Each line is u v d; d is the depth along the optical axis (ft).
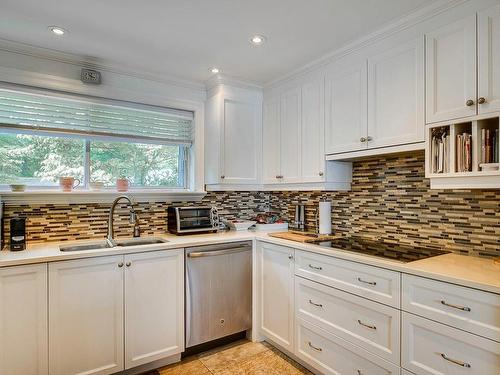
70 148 8.48
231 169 9.54
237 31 6.77
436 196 6.79
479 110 5.15
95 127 8.65
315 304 7.04
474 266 5.30
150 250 7.33
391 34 6.48
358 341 6.10
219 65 8.58
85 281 6.61
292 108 9.02
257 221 10.32
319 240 7.96
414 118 6.07
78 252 6.57
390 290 5.57
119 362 6.96
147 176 9.59
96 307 6.72
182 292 7.76
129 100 8.90
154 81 9.25
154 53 7.84
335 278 6.59
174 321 7.64
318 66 8.18
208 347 8.42
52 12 6.03
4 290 5.86
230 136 9.52
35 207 7.76
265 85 9.95
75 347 6.51
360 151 7.11
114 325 6.91
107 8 5.91
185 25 6.53
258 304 8.78
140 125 9.30
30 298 6.09
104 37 7.02
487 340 4.35
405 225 7.37
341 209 8.89
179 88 9.65
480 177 5.15
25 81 7.55
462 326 4.61
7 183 7.74
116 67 8.57
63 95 8.05
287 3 5.76
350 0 5.66
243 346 8.52
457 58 5.45
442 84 5.65
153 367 7.50
